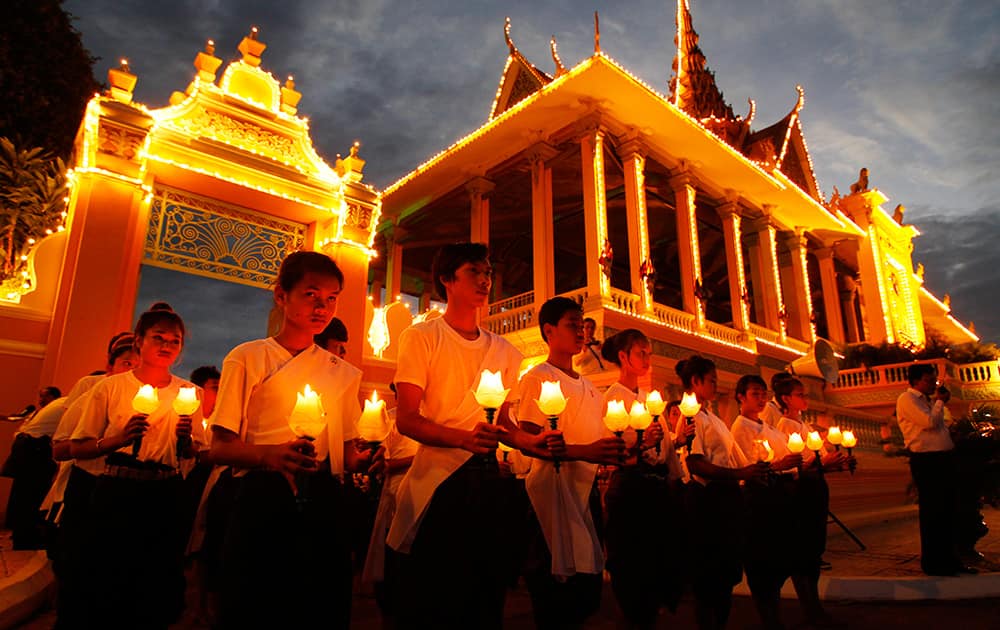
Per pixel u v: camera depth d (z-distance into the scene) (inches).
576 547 111.2
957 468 242.8
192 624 164.9
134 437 106.3
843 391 833.5
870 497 508.1
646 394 152.9
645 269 638.5
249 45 421.7
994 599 193.2
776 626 161.2
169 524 117.3
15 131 521.7
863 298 1053.8
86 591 107.4
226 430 85.4
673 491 143.6
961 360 866.8
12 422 306.8
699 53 1007.6
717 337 717.9
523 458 143.4
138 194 354.3
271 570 80.5
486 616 91.1
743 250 1007.6
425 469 94.7
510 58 768.9
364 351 427.5
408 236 877.8
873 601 195.5
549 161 688.4
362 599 202.4
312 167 428.5
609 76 600.7
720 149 725.9
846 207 1089.4
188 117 385.4
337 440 93.2
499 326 668.1
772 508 167.3
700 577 150.6
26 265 358.0
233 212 405.1
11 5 532.1
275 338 95.6
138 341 124.6
